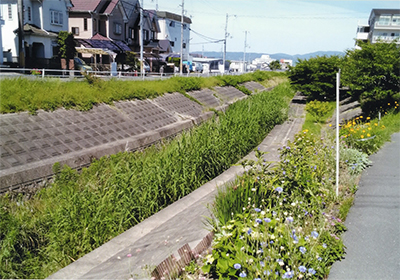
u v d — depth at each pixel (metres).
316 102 17.98
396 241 4.79
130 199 7.15
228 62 80.31
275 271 3.57
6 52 25.80
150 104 16.33
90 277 4.27
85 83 14.55
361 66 15.82
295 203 4.93
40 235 6.24
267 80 44.47
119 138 12.16
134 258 4.57
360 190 6.81
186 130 15.56
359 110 17.23
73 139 10.73
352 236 4.91
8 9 25.61
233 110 16.17
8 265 5.35
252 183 5.37
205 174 9.73
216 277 3.79
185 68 49.19
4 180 7.67
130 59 34.06
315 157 7.52
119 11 37.56
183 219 6.07
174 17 61.59
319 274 3.83
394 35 52.00
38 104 11.17
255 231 3.88
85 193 6.96
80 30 34.25
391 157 9.32
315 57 27.16
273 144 13.84
